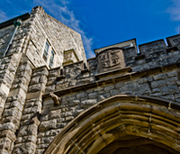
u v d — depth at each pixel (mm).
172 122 4984
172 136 4953
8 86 6914
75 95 6602
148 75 6160
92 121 5527
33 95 6980
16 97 6547
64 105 6453
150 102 5406
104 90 6332
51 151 5199
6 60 7633
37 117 6254
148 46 7164
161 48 6902
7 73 7117
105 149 6605
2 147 5246
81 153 5262
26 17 10984
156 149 6562
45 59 10664
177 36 7180
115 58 7137
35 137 5812
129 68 6500
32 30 10047
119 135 5586
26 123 6121
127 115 5512
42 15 12312
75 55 14609
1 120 5973
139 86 5996
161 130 5133
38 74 7789
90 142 5453
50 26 13406
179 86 5582
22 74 7406
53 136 5715
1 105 6273
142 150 6906
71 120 5906
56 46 13203
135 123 5441
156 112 5203
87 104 6152
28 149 5379
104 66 7031
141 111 5387
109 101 5789
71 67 7754
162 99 5312
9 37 10055
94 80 6879
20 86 6926
